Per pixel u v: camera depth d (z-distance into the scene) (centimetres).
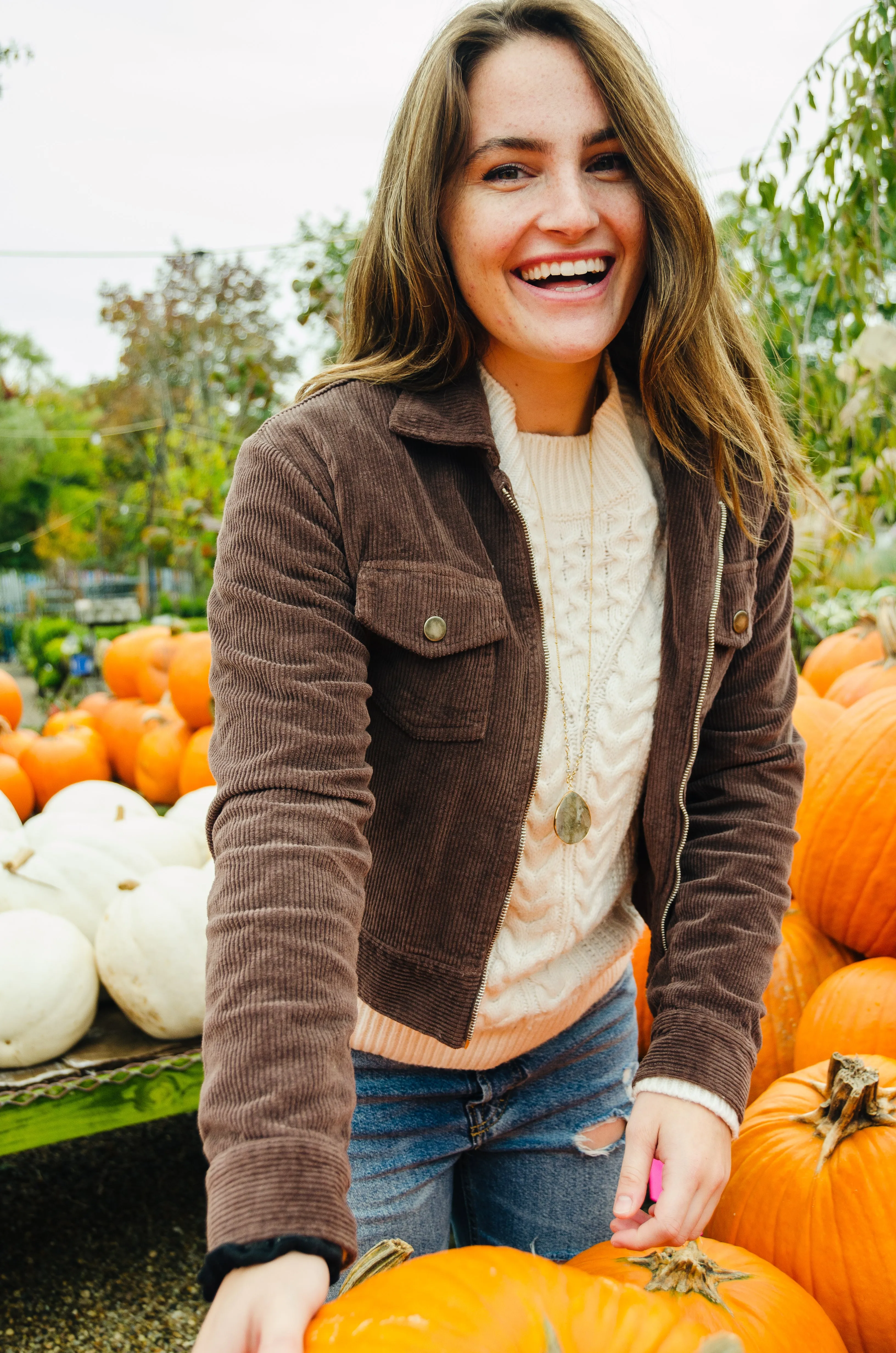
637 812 113
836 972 178
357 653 88
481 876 98
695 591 106
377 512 91
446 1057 110
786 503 119
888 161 288
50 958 191
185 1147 265
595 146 96
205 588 1331
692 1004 98
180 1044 199
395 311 102
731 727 113
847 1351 106
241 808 77
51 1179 248
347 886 75
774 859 107
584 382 107
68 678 632
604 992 122
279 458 90
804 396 304
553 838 104
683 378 105
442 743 96
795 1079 140
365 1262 90
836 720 206
